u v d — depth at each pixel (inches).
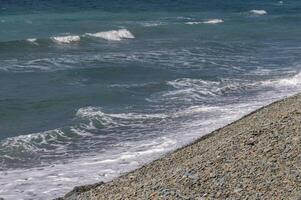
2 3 2393.0
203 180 403.5
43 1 2561.5
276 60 1235.9
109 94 900.0
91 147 649.0
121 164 580.1
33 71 1062.4
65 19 1940.2
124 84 974.4
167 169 473.4
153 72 1072.2
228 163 424.8
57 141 674.8
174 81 985.5
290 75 1047.0
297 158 407.5
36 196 503.2
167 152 607.8
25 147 649.0
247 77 1034.1
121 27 1743.4
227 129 597.6
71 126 727.1
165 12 2363.4
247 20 2156.7
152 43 1464.1
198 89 933.2
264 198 360.8
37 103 845.2
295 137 450.6
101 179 538.0
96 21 1911.9
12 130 728.3
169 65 1144.8
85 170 567.2
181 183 407.5
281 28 1918.1
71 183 532.7
